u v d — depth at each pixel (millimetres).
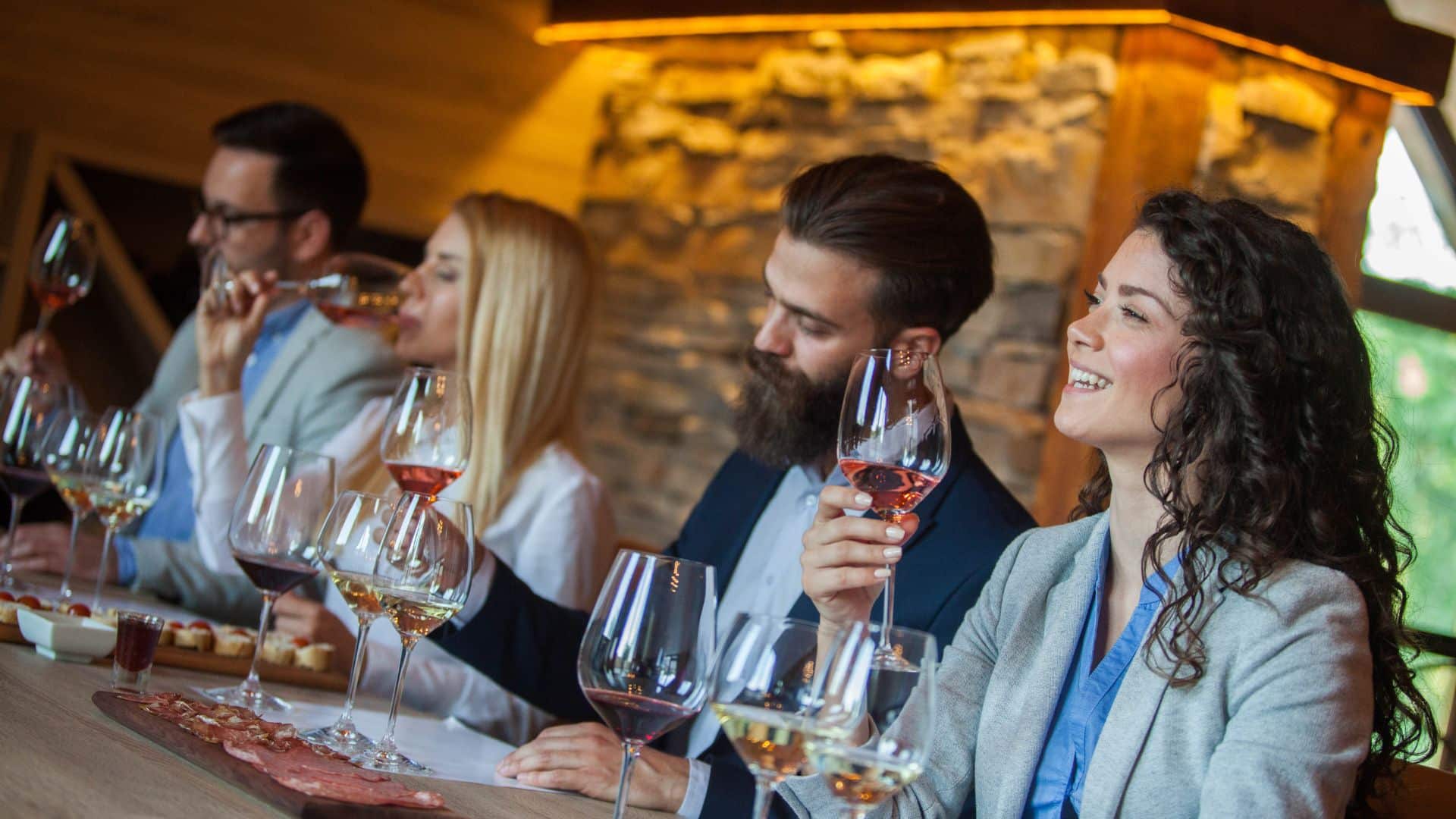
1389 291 4355
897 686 1068
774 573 2156
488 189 4961
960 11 4059
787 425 2080
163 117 4238
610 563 2559
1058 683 1466
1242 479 1369
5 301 3930
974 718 1557
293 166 3338
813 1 4441
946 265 2051
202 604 2523
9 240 3943
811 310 2039
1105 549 1527
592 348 5180
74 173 4047
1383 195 4375
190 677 1705
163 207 4309
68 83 4070
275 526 1581
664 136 5023
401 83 4707
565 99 5129
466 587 1439
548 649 2021
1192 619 1334
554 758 1500
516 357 2529
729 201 4812
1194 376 1400
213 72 4324
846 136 4477
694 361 4852
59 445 2059
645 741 1165
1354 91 3896
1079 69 3828
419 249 4828
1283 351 1399
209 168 3389
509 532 2475
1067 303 3766
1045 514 3662
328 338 3084
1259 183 3748
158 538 2799
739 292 4750
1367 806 1485
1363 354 1463
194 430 2551
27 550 2387
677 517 4793
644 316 5020
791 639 1112
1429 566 4324
